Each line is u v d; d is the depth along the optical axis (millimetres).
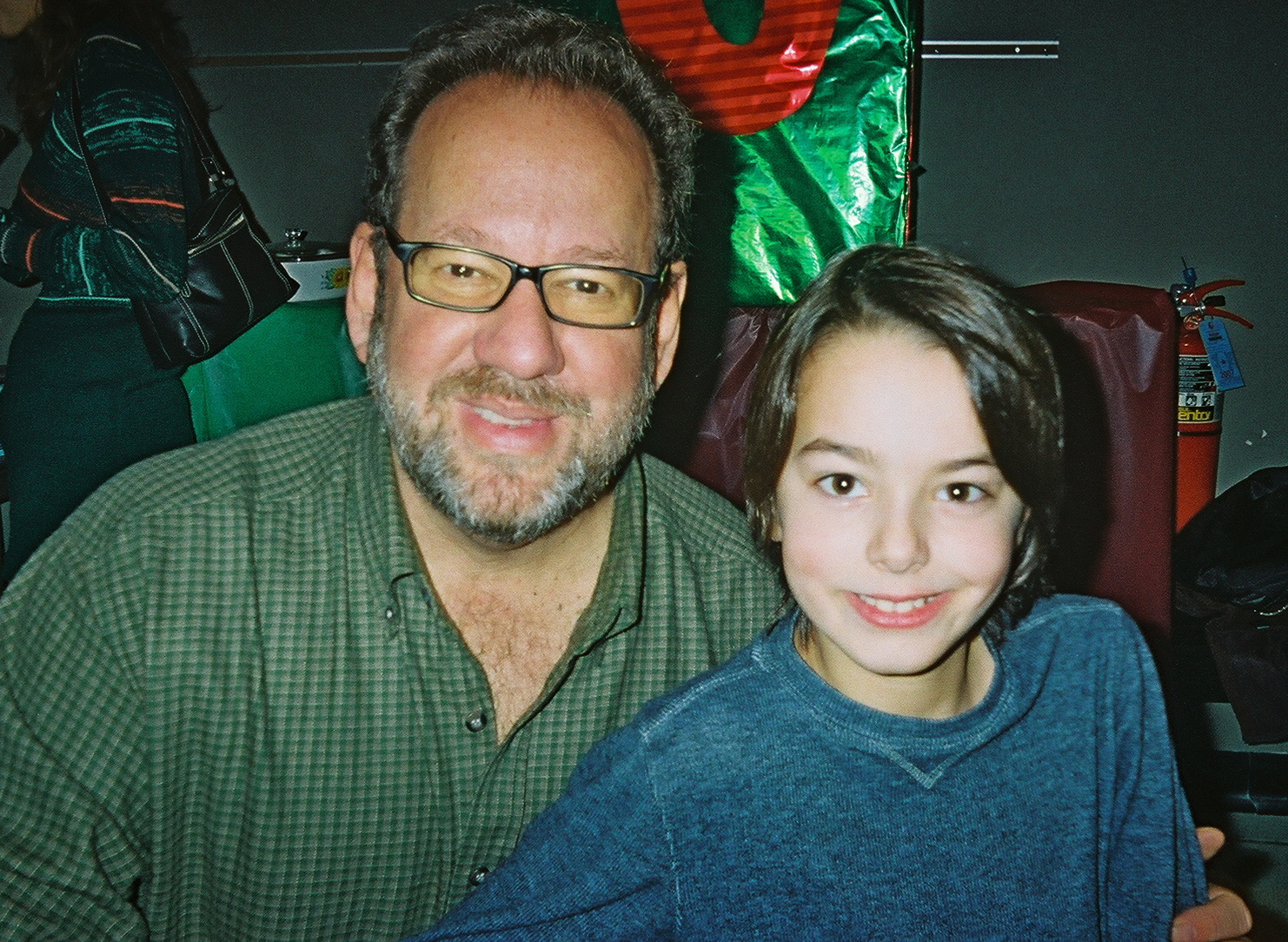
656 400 2098
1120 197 2908
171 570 1088
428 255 1046
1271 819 2162
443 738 1121
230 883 1123
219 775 1097
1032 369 1002
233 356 2346
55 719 1052
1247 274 2898
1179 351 2643
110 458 2133
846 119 2391
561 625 1197
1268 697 2178
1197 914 1087
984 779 990
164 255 2020
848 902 958
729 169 2430
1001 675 1026
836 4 2346
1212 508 2480
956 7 2859
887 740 978
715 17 2373
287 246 2539
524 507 1062
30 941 1015
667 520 1272
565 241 1037
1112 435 1858
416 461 1063
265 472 1167
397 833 1134
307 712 1105
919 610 973
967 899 962
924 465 944
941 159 2945
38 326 2119
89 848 1045
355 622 1120
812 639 1082
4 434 2180
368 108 3109
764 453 1060
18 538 2162
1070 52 2852
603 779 999
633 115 1107
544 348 1022
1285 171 2836
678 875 975
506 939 930
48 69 2238
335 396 2441
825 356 985
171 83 2072
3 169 3217
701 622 1246
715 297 2449
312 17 3062
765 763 987
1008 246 2971
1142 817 1091
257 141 3152
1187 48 2814
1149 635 1881
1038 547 1074
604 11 2404
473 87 1062
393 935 1165
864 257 1057
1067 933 969
